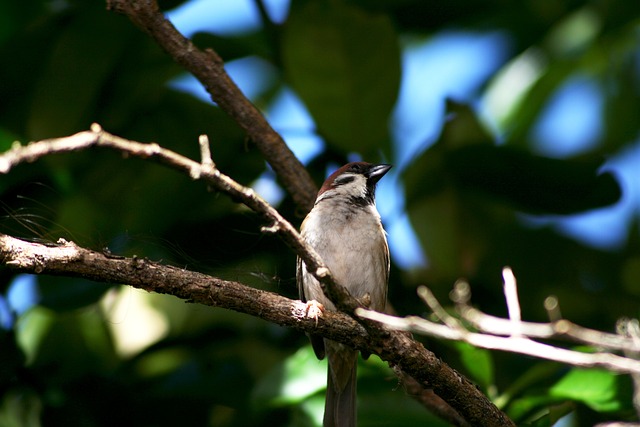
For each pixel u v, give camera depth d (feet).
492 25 40.70
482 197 34.42
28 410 33.53
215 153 34.96
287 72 32.14
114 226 33.04
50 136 33.58
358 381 30.42
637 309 37.40
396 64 31.60
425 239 34.96
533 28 40.42
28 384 32.22
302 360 29.60
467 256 35.35
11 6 34.83
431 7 36.86
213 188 19.48
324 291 20.99
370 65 31.60
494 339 18.72
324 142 35.65
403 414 29.25
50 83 32.86
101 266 20.49
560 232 38.40
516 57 41.16
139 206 33.12
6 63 35.12
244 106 30.53
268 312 22.58
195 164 18.17
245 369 33.06
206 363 33.06
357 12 30.83
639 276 39.06
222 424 33.30
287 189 31.65
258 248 34.06
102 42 33.01
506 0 37.52
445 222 34.94
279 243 34.19
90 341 35.47
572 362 18.19
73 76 32.94
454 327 19.75
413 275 36.04
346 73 31.68
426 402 29.04
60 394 32.14
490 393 27.91
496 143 34.45
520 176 33.01
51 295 31.99
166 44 29.43
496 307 35.91
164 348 35.09
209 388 32.35
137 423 32.35
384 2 35.96
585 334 18.30
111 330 36.04
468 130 34.32
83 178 33.73
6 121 35.37
